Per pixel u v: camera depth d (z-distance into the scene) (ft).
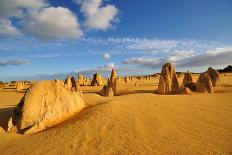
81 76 264.11
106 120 54.65
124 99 84.58
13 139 47.62
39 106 55.31
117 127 50.52
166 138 45.01
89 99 83.30
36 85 58.65
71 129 49.52
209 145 41.39
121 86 215.92
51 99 57.47
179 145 41.50
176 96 99.66
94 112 60.29
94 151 39.65
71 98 63.26
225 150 39.09
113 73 153.99
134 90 160.56
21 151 41.63
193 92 130.21
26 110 53.72
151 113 63.36
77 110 64.69
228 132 48.44
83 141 43.83
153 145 41.57
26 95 56.13
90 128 49.73
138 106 71.00
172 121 56.70
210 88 130.11
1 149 43.16
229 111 69.00
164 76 128.67
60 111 57.88
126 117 57.77
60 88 61.57
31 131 50.88
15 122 53.57
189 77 167.02
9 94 151.74
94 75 242.99
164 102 81.30
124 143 42.55
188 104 79.56
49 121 54.80
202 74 134.82
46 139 45.80
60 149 41.11
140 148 40.29
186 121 57.11
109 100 81.15
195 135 46.78
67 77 88.02
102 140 43.98
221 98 97.40
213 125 53.78
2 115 61.26
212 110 70.03
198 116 62.34
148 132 48.26
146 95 101.40
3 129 52.85
